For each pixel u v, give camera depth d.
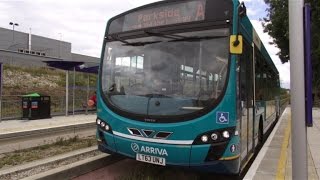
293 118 4.20
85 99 22.42
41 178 6.55
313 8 24.69
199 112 6.34
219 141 6.20
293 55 4.18
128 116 6.98
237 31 6.53
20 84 31.34
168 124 6.50
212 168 6.29
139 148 6.80
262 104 11.08
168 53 6.96
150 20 7.34
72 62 18.58
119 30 7.77
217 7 6.70
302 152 4.17
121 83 7.35
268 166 8.17
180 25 6.97
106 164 8.56
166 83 6.82
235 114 6.33
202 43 6.68
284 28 29.81
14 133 10.53
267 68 13.13
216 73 6.45
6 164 8.23
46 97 17.81
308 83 4.16
